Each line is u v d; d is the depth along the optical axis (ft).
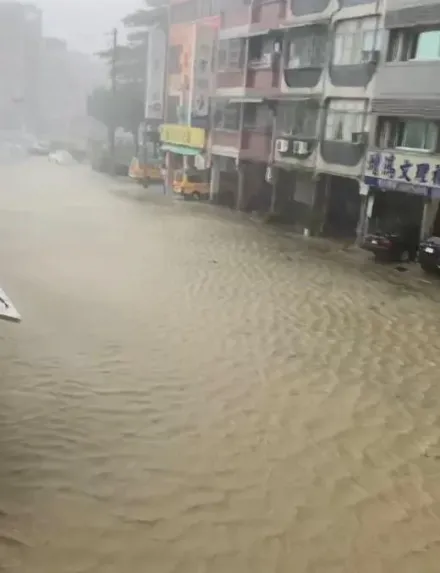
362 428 34.94
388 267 69.87
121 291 56.44
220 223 92.12
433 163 70.33
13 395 35.73
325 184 87.35
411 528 27.02
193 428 33.78
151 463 30.30
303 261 71.31
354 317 52.75
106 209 98.78
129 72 147.33
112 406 35.42
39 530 25.05
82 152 164.35
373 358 44.47
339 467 31.14
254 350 44.73
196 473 29.76
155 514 26.66
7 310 39.09
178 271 64.28
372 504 28.45
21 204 99.04
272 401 37.40
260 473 30.17
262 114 98.48
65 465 29.53
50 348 42.60
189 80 114.93
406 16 71.92
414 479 30.53
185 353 43.47
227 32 105.70
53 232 79.51
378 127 77.00
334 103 84.23
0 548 23.85
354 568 24.47
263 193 103.30
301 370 41.83
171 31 122.62
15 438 31.40
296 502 28.19
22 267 62.13
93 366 40.37
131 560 23.97
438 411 37.35
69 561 23.62
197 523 26.32
